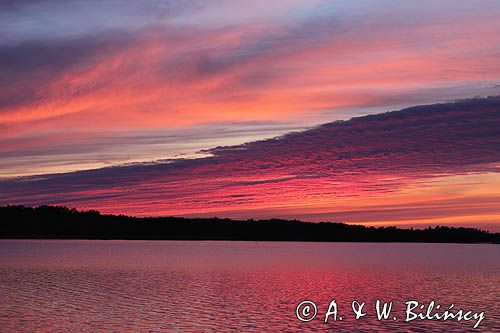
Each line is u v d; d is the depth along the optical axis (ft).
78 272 303.27
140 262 396.57
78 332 137.59
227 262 413.59
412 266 385.29
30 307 173.06
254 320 155.74
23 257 433.48
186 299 193.77
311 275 301.84
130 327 143.95
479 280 275.80
